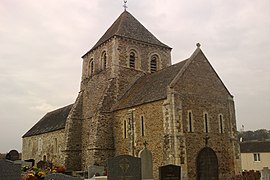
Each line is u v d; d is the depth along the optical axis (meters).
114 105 32.50
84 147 35.62
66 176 18.38
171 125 24.45
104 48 37.12
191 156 24.72
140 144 27.22
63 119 42.31
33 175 19.94
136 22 40.16
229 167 27.08
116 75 34.25
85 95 38.50
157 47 38.28
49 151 42.03
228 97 29.19
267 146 56.75
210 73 28.73
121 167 18.17
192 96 26.42
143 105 27.75
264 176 25.64
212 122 27.12
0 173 16.42
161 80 29.34
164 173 19.33
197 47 29.05
